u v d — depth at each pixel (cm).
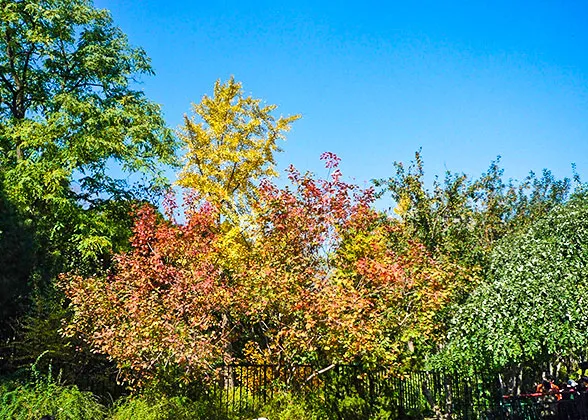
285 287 1119
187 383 1123
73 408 955
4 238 1191
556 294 1143
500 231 2009
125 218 1944
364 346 1051
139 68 2114
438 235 1579
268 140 1803
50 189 1748
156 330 1045
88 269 1709
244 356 1360
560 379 1895
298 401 1151
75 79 2034
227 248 1335
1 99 1952
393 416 1240
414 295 1183
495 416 1115
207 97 1809
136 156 1939
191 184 1728
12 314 1262
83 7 1973
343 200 1222
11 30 1898
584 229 1254
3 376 1073
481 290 1238
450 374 1203
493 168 2048
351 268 1235
